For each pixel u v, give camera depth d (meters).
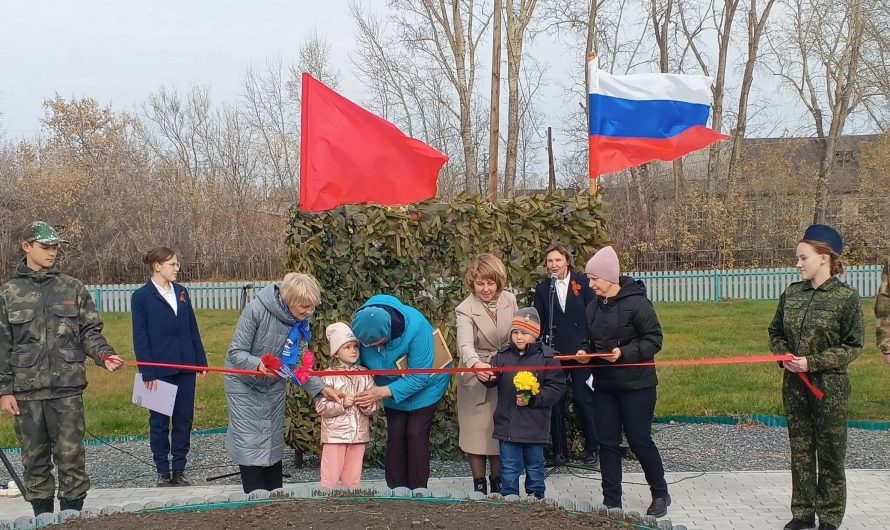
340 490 4.71
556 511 4.30
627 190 37.84
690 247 34.50
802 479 5.39
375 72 35.00
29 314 5.34
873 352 14.41
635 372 5.70
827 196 36.75
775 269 30.78
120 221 36.44
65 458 5.40
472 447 6.05
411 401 5.69
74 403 5.43
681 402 10.55
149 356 7.08
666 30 36.94
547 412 5.78
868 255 35.22
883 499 6.19
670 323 20.78
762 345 16.22
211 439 9.38
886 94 33.78
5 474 7.76
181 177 39.34
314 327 7.46
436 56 31.92
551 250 7.12
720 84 36.69
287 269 7.54
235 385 5.38
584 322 7.07
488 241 7.46
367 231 7.35
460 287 7.45
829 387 5.19
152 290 7.25
